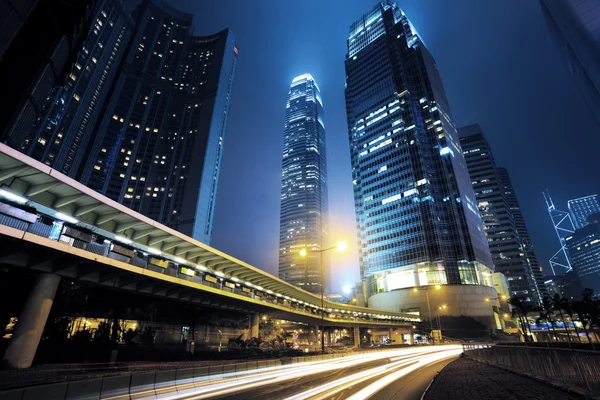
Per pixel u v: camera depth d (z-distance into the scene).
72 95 119.19
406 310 106.19
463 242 113.00
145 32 180.38
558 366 14.48
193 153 153.00
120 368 21.83
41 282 19.98
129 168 144.75
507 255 175.38
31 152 100.62
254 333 49.78
